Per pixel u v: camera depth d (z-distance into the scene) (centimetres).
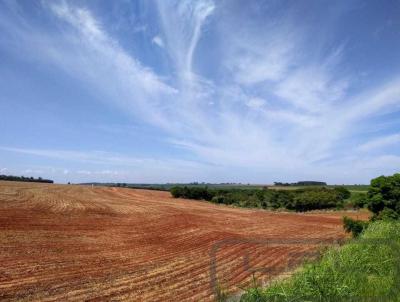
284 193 5281
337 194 5166
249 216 3831
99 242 1991
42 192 5425
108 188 8550
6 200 3750
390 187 1617
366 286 700
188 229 2598
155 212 3762
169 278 1294
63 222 2620
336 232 2702
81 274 1319
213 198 6025
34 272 1306
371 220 1641
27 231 2119
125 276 1316
